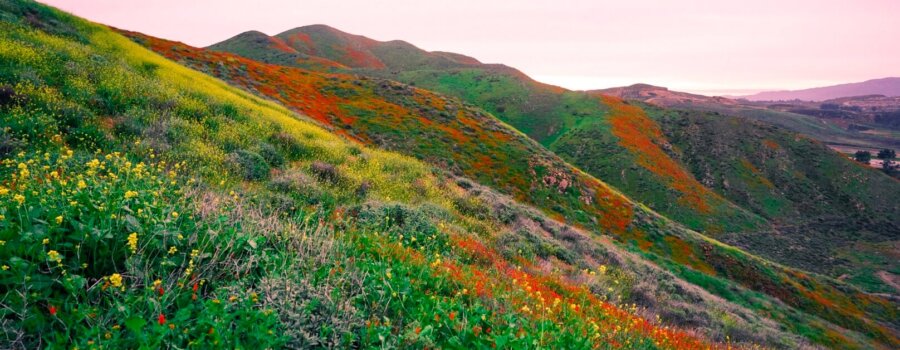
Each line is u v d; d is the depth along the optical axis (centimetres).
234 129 1773
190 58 5491
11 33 1875
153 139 1269
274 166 1559
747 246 7388
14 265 274
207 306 304
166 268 355
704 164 10419
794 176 10550
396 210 1084
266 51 18962
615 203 5441
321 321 344
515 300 586
